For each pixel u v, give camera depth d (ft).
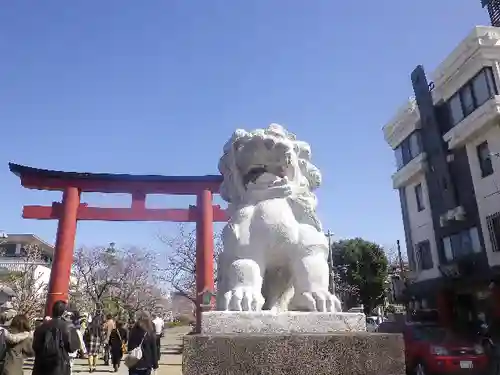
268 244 9.66
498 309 49.47
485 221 53.78
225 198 11.35
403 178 71.15
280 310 9.32
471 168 56.39
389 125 75.56
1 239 103.40
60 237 39.70
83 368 36.04
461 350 28.07
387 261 92.07
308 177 11.28
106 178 42.24
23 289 70.18
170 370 33.91
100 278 93.50
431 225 65.10
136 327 20.45
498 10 59.36
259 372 7.28
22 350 15.89
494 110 50.34
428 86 64.59
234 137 10.94
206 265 40.81
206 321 7.97
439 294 60.44
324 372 7.43
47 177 41.42
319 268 9.37
